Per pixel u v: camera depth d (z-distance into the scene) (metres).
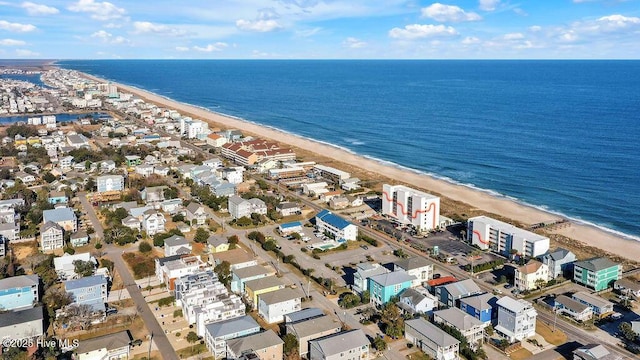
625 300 122.94
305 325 103.94
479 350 101.62
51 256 142.25
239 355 93.06
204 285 118.25
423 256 153.00
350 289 130.50
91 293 120.44
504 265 147.00
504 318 109.50
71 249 150.38
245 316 107.50
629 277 137.88
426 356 101.50
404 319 112.25
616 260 149.62
